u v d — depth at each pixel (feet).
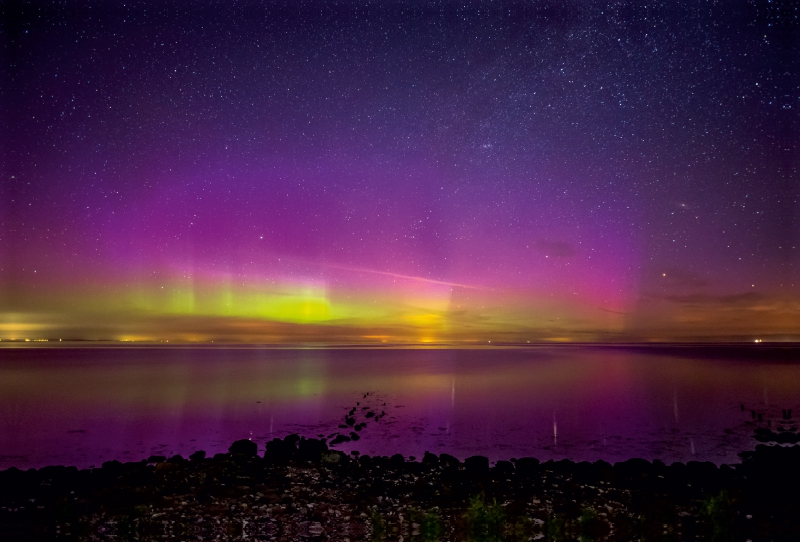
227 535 20.22
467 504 23.90
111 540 19.66
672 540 20.10
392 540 19.99
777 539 20.12
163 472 28.63
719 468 30.48
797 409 54.65
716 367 102.78
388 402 58.13
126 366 104.99
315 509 23.20
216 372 90.84
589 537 20.31
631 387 69.62
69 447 39.58
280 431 44.73
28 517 22.02
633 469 30.04
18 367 102.53
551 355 145.79
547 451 38.17
